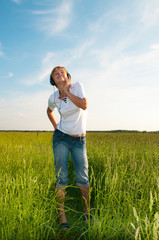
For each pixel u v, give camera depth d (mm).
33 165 3762
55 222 2238
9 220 2020
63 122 2627
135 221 2061
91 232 2020
